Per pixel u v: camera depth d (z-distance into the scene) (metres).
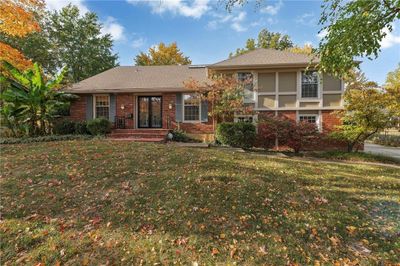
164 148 7.96
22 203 4.14
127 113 14.50
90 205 4.08
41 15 17.75
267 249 3.02
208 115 13.66
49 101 11.71
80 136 12.02
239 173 5.54
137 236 3.26
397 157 11.08
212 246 3.07
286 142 12.43
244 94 12.72
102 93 14.47
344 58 5.78
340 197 4.57
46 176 5.23
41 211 3.90
